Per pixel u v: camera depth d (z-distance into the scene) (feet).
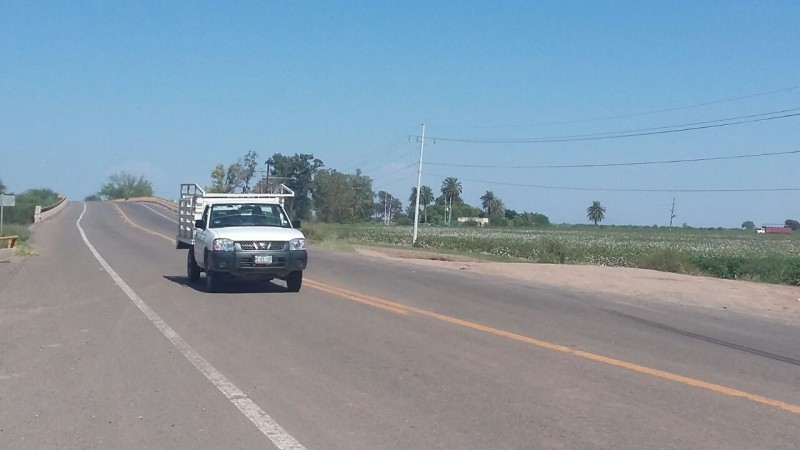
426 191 481.46
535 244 194.39
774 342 44.52
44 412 27.61
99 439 24.54
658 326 49.21
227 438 24.57
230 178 294.87
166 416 27.02
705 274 127.54
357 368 34.71
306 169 321.32
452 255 152.25
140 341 41.19
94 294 62.18
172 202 360.48
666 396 30.22
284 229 63.87
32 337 42.57
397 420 26.58
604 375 33.73
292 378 32.71
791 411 28.27
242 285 68.39
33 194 352.49
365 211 406.21
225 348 39.24
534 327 46.96
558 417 27.07
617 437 24.90
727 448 23.89
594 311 55.57
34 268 87.30
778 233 460.55
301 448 23.61
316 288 66.23
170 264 93.56
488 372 34.06
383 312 52.24
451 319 49.37
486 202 567.18
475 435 25.00
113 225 209.97
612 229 481.05
